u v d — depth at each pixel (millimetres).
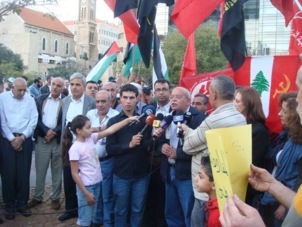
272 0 5145
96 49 107812
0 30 81250
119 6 5293
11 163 5535
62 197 6625
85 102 5727
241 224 1313
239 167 1566
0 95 5617
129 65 7695
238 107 3641
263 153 3521
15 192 5684
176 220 4387
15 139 5484
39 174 5992
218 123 3162
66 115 5684
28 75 52781
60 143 5891
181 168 4035
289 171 3182
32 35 81500
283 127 3697
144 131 4418
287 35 48625
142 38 5348
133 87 4570
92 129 5012
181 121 4055
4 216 5578
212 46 31281
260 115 3611
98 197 5074
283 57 4598
